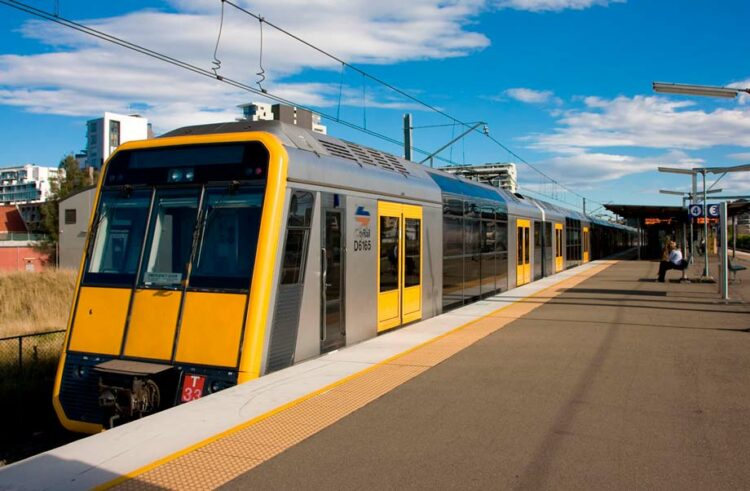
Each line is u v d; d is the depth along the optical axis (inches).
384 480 173.8
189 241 303.1
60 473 173.5
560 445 201.9
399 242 444.8
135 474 174.4
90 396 298.4
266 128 332.8
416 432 215.0
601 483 171.2
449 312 543.8
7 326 689.0
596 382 287.0
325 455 192.7
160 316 294.8
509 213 783.1
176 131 354.0
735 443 202.8
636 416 233.6
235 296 285.4
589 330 442.3
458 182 606.5
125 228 315.9
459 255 581.9
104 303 306.8
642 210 1595.7
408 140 1016.2
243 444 201.6
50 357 522.0
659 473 178.1
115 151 328.5
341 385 278.1
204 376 281.6
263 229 289.1
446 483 171.8
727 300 634.8
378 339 400.2
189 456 189.9
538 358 341.7
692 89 597.9
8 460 363.6
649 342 392.8
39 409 451.8
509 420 228.8
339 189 358.6
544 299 658.2
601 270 1182.9
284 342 304.2
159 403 279.3
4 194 6560.0
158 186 314.8
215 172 305.3
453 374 302.5
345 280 366.6
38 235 2171.5
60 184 2215.8
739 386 278.7
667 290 759.1
